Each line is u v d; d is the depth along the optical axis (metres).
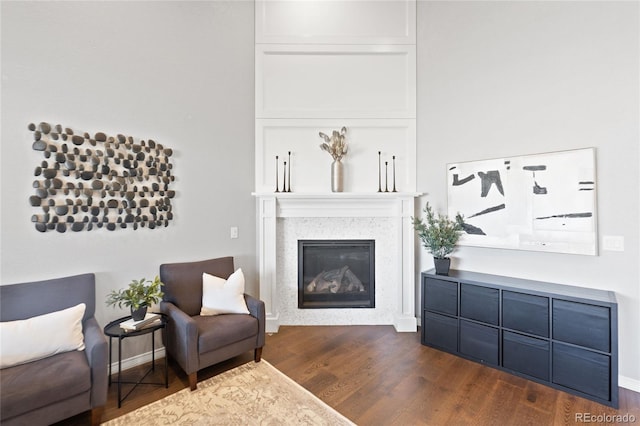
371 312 3.45
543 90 2.56
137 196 2.54
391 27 3.38
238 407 1.99
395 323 3.31
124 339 2.49
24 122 2.00
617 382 1.95
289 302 3.45
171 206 2.77
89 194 2.28
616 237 2.23
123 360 2.48
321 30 3.40
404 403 2.03
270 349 2.82
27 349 1.72
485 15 2.90
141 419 1.88
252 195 3.33
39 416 1.55
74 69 2.21
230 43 3.21
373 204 3.35
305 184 3.43
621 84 2.21
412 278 3.26
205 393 2.14
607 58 2.26
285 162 3.43
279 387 2.21
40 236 2.07
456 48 3.10
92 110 2.29
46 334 1.79
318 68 3.42
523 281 2.58
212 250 3.09
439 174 3.23
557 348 2.18
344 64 3.42
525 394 2.12
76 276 2.17
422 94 3.34
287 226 3.45
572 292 2.22
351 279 3.59
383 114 3.38
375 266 3.45
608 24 2.25
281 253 3.44
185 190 2.87
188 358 2.12
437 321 2.82
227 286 2.66
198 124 2.96
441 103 3.21
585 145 2.36
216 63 3.10
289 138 3.43
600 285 2.30
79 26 2.23
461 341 2.66
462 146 3.06
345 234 3.46
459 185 3.05
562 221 2.45
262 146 3.40
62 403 1.62
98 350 1.75
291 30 3.40
